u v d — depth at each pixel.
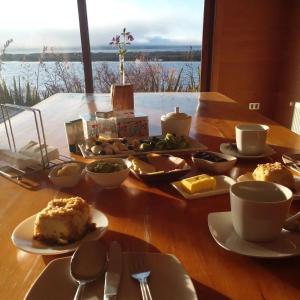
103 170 0.88
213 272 0.55
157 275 0.52
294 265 0.57
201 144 1.21
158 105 2.05
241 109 1.90
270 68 3.67
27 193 0.87
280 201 0.61
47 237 0.62
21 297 0.51
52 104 2.04
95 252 0.57
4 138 1.33
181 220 0.72
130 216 0.74
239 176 0.94
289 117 3.50
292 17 3.34
